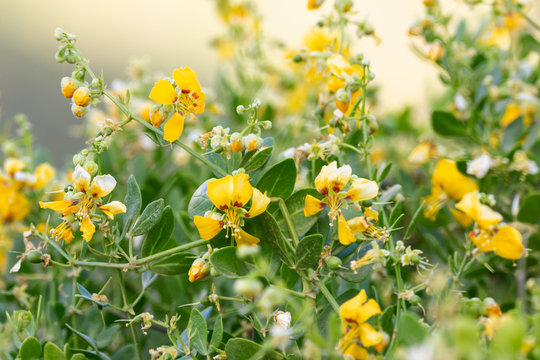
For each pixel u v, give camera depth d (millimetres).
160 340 523
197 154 488
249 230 482
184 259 490
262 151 491
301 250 470
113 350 534
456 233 588
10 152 598
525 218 536
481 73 596
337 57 509
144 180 601
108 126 487
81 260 504
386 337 451
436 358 410
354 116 516
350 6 539
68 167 602
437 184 553
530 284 504
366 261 476
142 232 486
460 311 470
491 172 564
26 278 544
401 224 587
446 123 579
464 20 610
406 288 487
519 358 415
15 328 490
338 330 452
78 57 487
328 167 478
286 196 487
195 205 486
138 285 548
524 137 580
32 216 571
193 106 484
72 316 513
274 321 486
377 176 514
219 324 473
